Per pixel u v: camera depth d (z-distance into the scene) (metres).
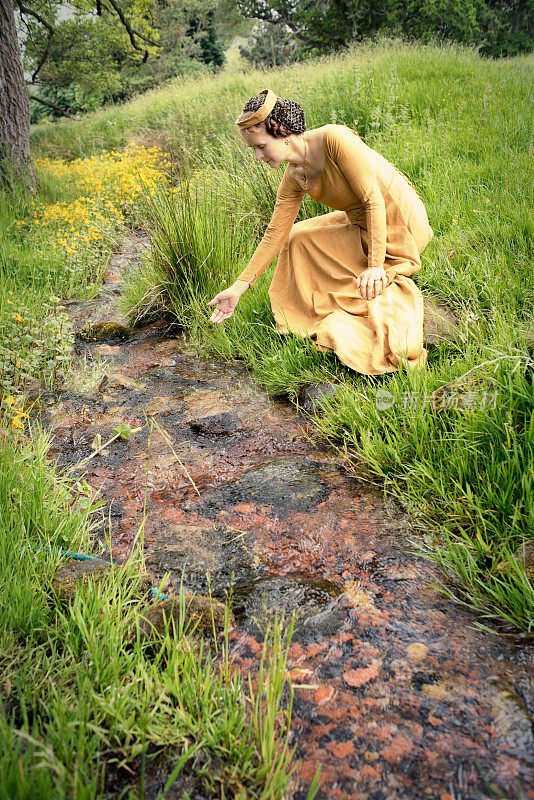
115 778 1.25
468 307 3.29
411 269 3.16
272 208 4.75
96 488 2.43
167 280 4.30
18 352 3.43
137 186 6.71
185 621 1.66
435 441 2.27
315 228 3.30
